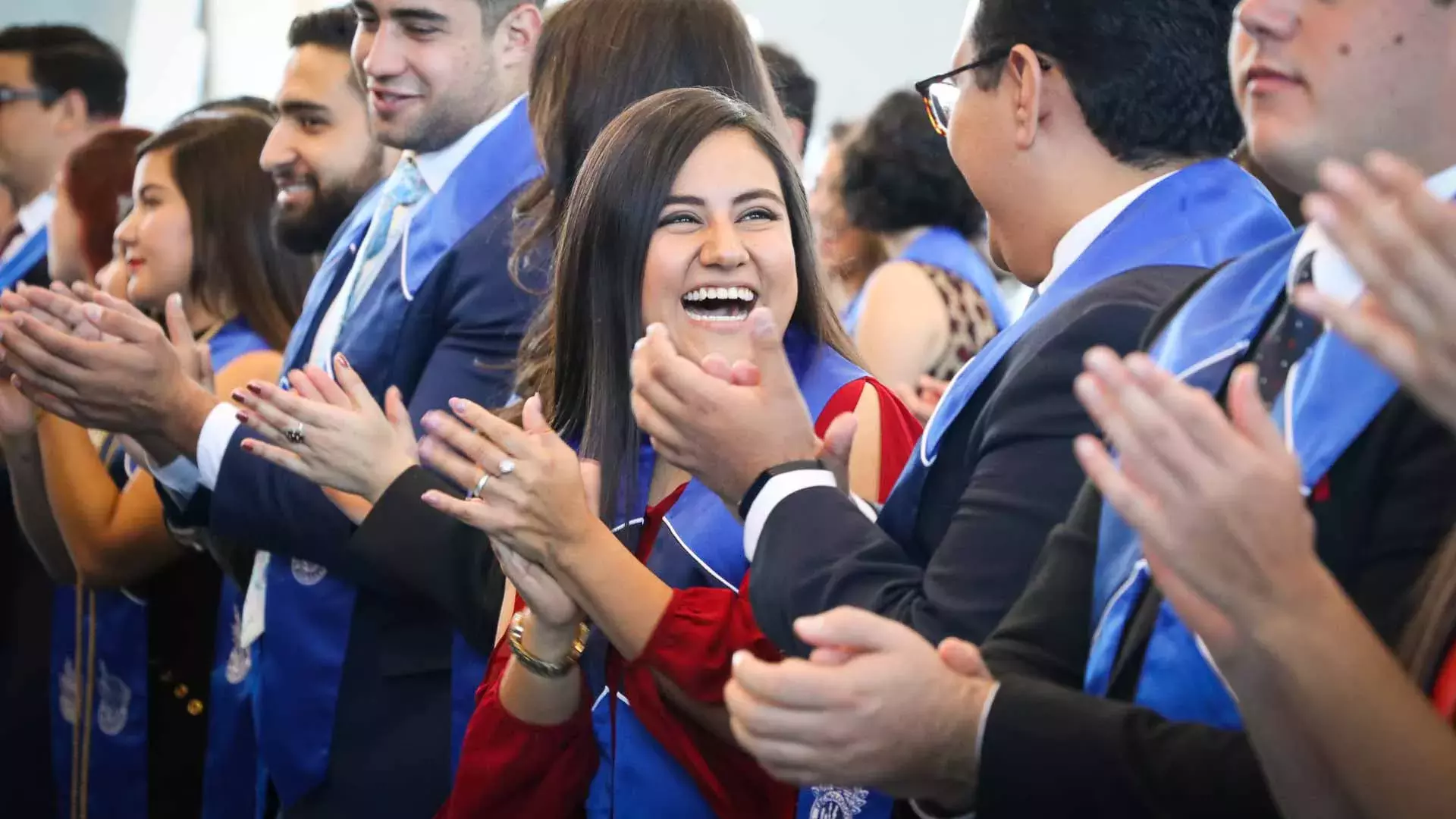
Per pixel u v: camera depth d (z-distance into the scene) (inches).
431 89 149.4
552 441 99.0
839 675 68.3
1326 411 67.0
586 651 108.3
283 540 139.3
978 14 95.7
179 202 178.5
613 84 128.1
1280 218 92.5
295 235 178.5
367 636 140.6
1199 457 56.2
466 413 98.4
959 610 82.0
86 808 183.6
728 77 130.0
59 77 256.8
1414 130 65.9
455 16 149.0
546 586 101.6
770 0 300.7
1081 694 69.8
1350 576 65.2
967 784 70.4
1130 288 86.4
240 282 179.3
